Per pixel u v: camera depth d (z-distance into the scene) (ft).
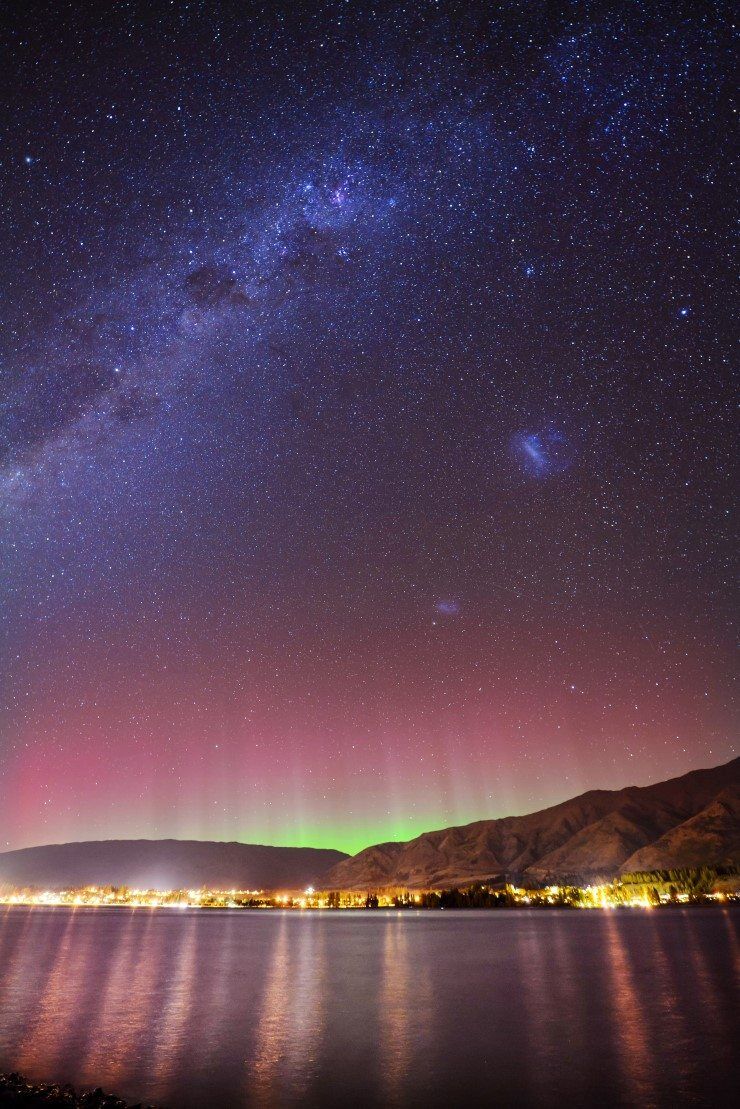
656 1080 46.88
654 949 142.61
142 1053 57.00
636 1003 77.46
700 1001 77.71
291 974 111.96
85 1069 51.98
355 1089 45.88
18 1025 69.77
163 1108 42.22
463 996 85.20
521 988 91.20
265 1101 43.55
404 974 109.60
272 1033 64.44
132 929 273.95
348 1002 81.92
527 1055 54.44
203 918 411.34
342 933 231.50
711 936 175.01
